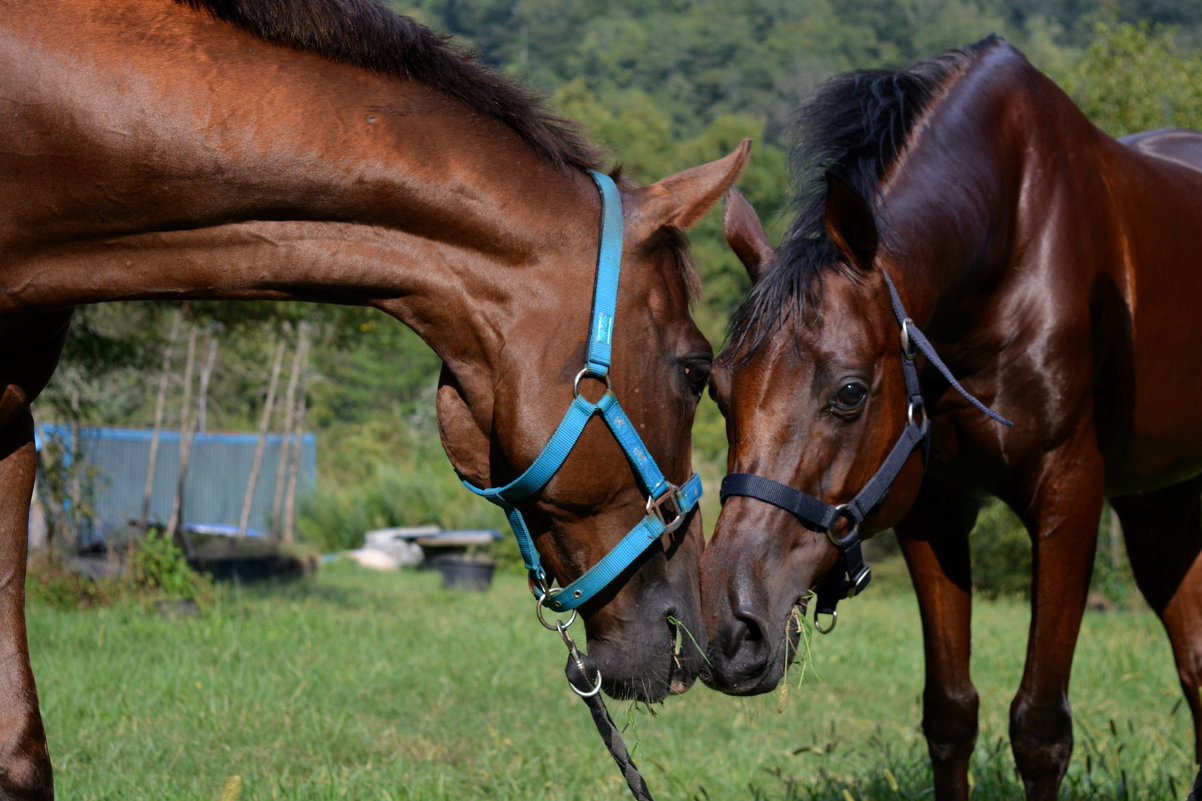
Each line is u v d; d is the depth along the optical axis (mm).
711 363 2068
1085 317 2955
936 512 3156
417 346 26766
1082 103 11328
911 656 6789
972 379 2973
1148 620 9234
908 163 2768
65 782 3422
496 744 4145
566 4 64812
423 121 2016
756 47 59750
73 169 1932
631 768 2027
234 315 10000
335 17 2002
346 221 2002
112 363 9961
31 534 11430
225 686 5066
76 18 1947
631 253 1991
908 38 56531
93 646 6117
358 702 5000
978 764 3830
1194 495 3725
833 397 2316
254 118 1951
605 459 1960
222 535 13727
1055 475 2977
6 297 2004
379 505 18922
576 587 2004
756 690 2277
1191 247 3398
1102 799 3377
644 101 43594
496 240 1984
